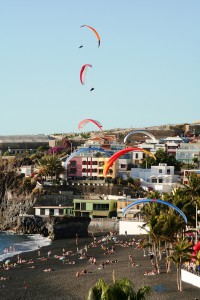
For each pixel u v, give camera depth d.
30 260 187.62
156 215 165.88
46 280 155.00
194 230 174.75
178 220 159.12
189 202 183.75
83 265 176.00
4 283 152.12
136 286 141.75
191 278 143.00
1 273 166.62
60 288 145.12
